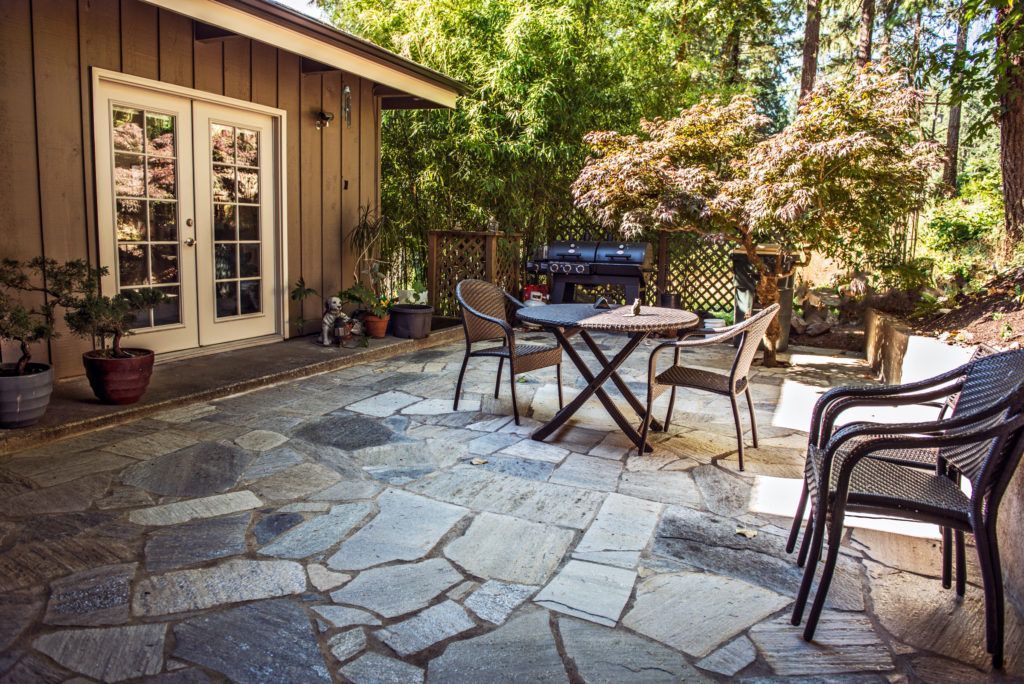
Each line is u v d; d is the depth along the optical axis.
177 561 2.38
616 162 5.75
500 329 4.61
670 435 3.91
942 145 4.98
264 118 5.87
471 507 2.87
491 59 7.79
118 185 4.76
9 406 3.39
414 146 8.09
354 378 5.09
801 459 3.55
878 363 5.73
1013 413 1.85
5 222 4.07
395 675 1.82
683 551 2.53
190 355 5.35
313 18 5.11
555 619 2.08
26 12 4.07
